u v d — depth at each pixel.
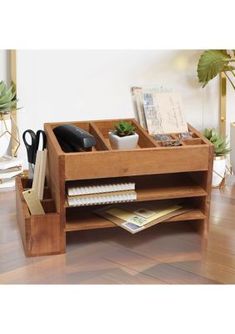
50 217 2.49
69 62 3.27
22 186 2.78
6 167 3.15
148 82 3.43
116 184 2.55
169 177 2.79
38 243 2.52
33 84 3.26
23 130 3.31
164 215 2.66
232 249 2.60
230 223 2.84
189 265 2.47
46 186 2.82
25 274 2.39
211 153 2.57
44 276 2.38
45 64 3.24
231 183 3.35
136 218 2.63
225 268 2.45
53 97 3.30
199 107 3.55
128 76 3.39
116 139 2.57
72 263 2.48
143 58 3.38
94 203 2.51
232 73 3.33
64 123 2.80
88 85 3.34
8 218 2.88
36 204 2.58
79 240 2.67
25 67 3.22
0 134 3.14
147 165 2.50
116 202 2.54
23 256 2.53
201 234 2.72
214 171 3.22
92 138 2.54
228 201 3.10
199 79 3.30
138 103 2.75
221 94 3.54
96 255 2.55
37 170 2.64
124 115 3.44
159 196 2.59
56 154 2.44
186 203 2.79
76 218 2.62
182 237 2.71
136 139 2.60
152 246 2.62
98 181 2.60
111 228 2.79
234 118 3.59
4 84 3.11
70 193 2.49
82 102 3.36
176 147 2.52
